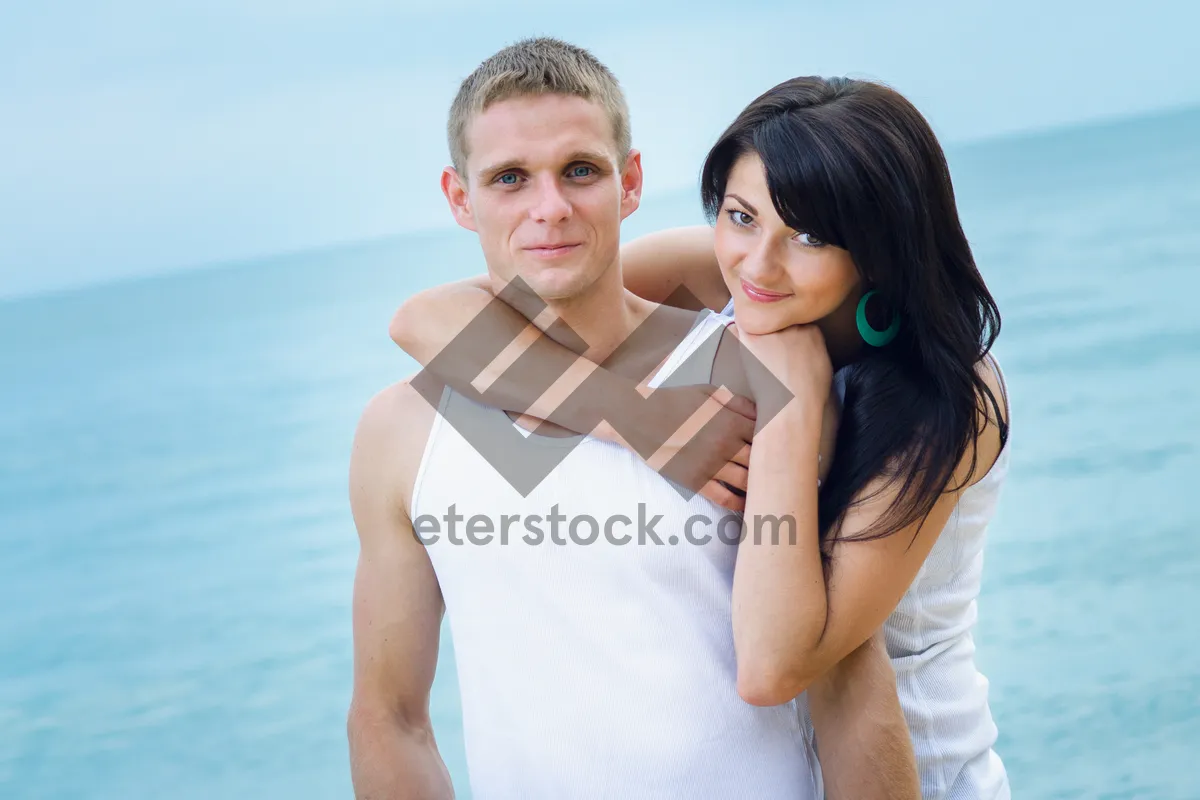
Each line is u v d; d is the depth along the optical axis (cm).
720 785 140
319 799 620
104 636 970
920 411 144
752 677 137
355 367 2072
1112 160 3444
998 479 165
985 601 698
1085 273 1762
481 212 142
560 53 141
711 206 151
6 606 1091
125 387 2205
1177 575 705
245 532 1210
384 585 151
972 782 170
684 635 141
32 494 1516
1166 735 531
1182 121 4694
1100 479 908
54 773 720
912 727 165
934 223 143
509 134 137
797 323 148
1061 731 545
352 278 3928
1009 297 1656
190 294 4053
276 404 1834
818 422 144
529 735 142
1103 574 720
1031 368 1281
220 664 855
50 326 3603
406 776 148
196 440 1664
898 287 143
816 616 139
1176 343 1314
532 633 142
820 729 149
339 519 1215
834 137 135
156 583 1089
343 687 773
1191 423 1030
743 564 140
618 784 140
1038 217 2369
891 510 142
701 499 143
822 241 139
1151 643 621
